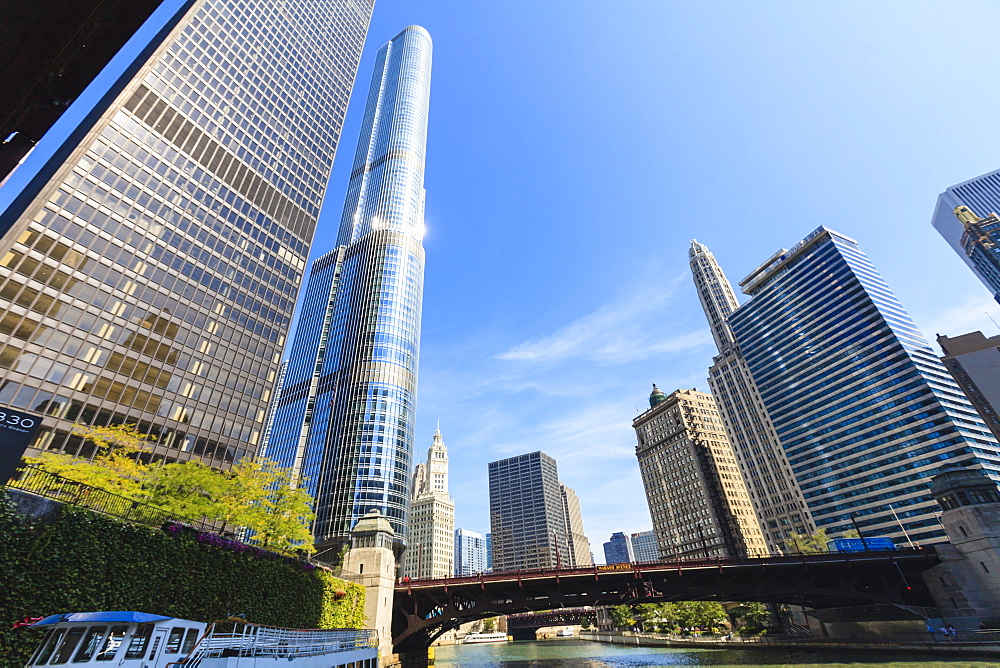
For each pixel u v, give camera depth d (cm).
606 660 8081
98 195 6262
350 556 5491
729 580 6319
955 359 14875
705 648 9069
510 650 13338
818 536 11062
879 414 13950
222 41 9394
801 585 6341
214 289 7581
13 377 4903
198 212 7712
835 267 16362
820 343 16138
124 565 2470
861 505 13650
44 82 602
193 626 2303
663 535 18388
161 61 7831
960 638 5438
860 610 7456
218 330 7419
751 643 8250
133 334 6197
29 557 2098
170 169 7438
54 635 1980
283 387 16500
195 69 8519
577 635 18688
